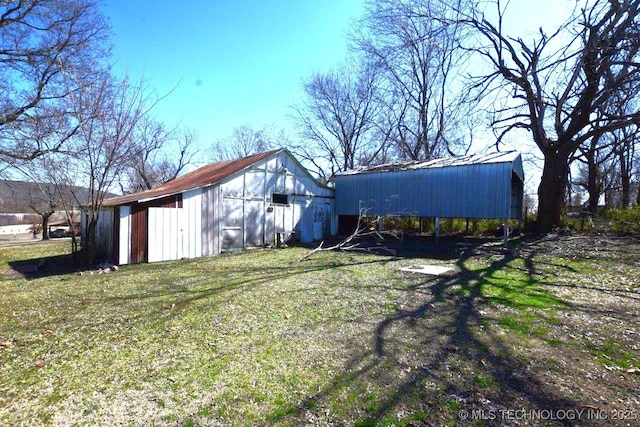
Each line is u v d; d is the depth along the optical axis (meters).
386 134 27.30
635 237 11.52
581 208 22.17
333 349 3.67
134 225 9.59
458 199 12.46
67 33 12.42
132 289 6.51
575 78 12.03
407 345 3.77
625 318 4.62
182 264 9.48
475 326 4.34
